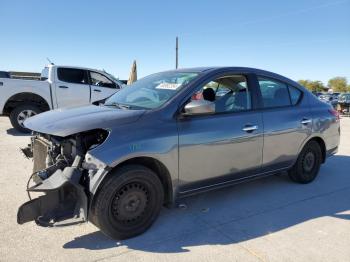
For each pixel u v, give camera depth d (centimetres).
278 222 395
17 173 547
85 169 321
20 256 308
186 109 364
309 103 526
